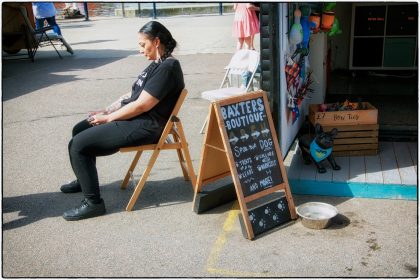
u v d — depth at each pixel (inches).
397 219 141.9
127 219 150.6
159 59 148.1
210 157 149.3
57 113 277.1
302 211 145.7
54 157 209.3
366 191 155.3
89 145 146.1
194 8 858.1
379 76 296.7
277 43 148.9
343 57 306.5
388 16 289.7
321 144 157.9
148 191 171.2
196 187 150.9
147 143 151.3
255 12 278.8
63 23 821.9
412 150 179.8
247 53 220.7
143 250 132.6
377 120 193.2
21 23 453.7
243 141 138.5
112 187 175.9
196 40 533.3
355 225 139.7
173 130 160.7
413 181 153.1
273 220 140.3
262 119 144.1
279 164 145.4
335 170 165.3
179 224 145.9
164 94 145.6
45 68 416.5
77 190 172.9
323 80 214.1
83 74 382.6
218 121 134.3
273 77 151.9
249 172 138.5
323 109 183.2
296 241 133.0
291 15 168.1
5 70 411.2
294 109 176.6
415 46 290.8
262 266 122.4
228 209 154.8
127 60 437.1
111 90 326.0
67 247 135.8
